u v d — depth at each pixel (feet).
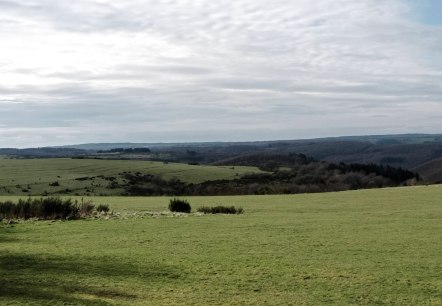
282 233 67.00
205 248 53.88
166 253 50.47
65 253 49.39
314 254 50.62
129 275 40.24
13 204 91.04
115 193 238.48
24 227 72.43
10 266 42.42
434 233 67.31
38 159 369.91
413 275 41.27
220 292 35.68
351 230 70.64
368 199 148.66
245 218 89.04
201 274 41.19
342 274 41.47
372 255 50.16
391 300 34.22
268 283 38.45
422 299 34.53
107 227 73.00
